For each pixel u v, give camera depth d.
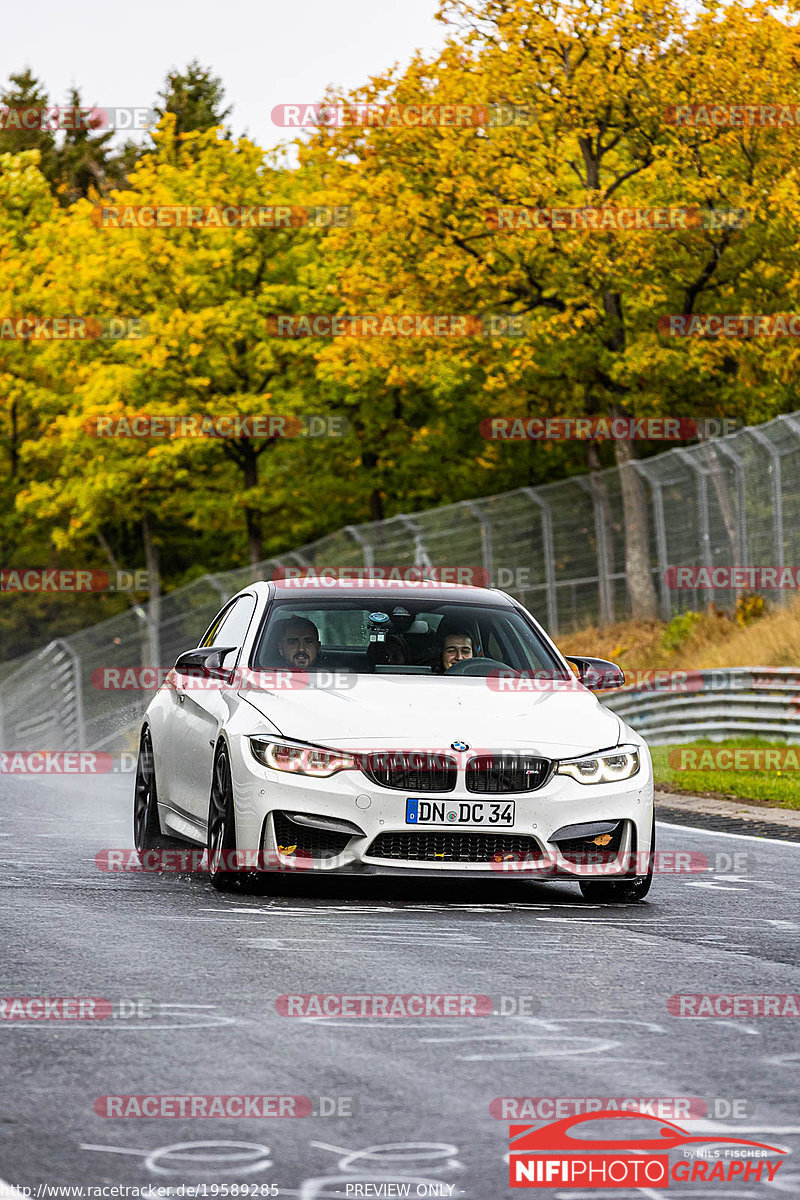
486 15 113.56
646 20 109.69
